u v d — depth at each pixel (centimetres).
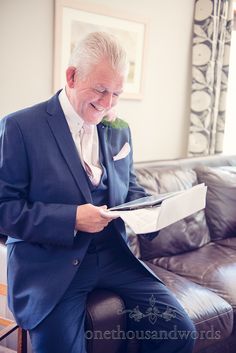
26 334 128
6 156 112
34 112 118
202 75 277
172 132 288
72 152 118
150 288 129
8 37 198
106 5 230
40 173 114
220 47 276
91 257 127
